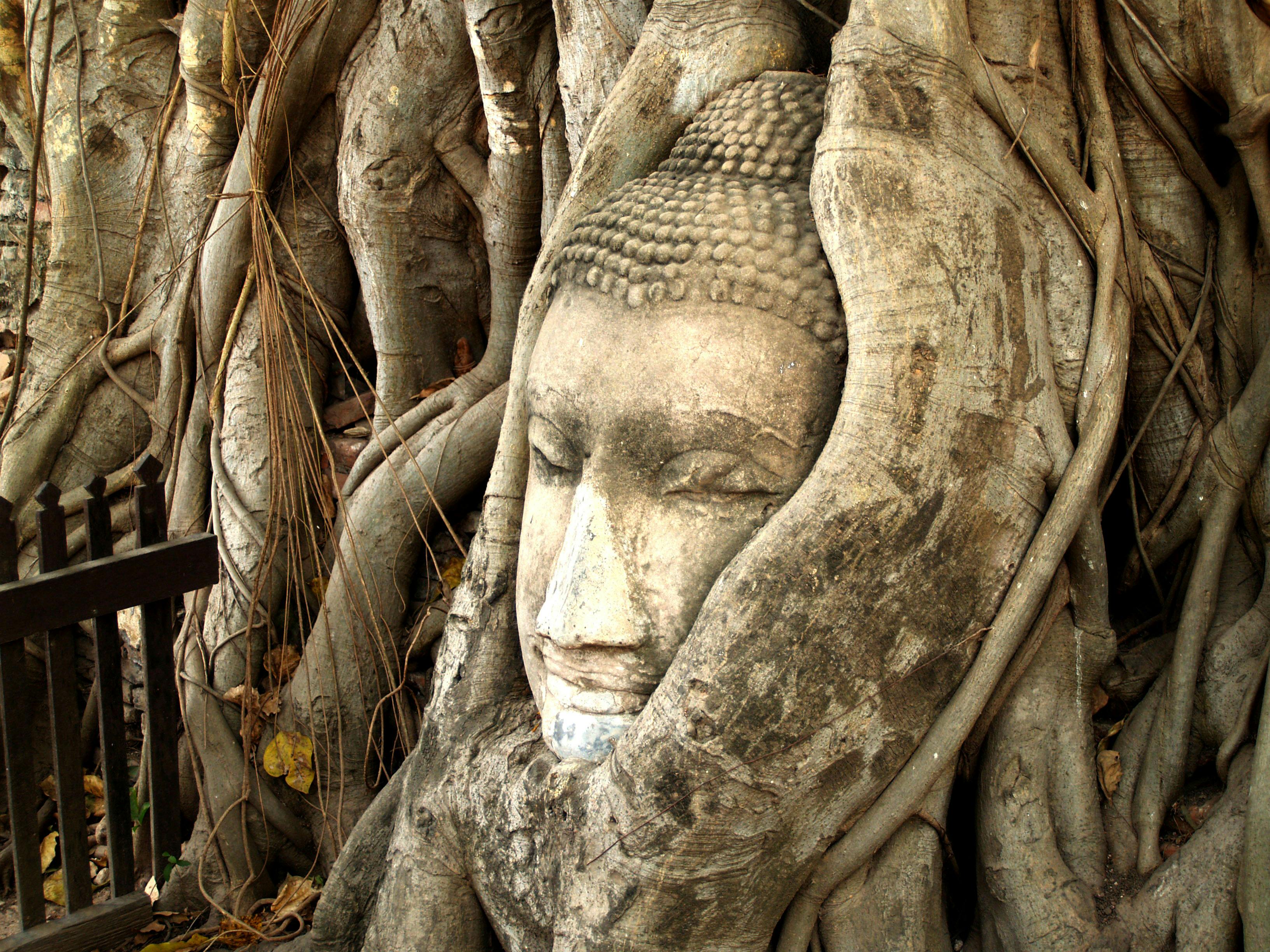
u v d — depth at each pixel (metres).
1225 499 2.39
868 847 2.10
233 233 4.03
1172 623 2.58
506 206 3.77
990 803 2.22
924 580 2.03
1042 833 2.19
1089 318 2.20
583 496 2.25
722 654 1.99
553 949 2.24
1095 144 2.30
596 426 2.23
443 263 4.06
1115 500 2.68
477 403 3.85
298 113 4.02
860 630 2.00
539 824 2.29
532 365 2.46
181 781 3.95
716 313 2.13
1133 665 2.51
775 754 2.00
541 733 2.52
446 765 2.65
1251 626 2.30
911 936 2.17
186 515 4.18
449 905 2.59
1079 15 2.29
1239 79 2.19
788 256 2.14
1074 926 2.12
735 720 1.98
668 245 2.19
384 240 3.93
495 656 2.77
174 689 3.56
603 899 2.11
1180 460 2.51
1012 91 2.17
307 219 4.19
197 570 3.29
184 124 4.36
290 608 3.95
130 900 3.25
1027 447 2.08
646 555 2.19
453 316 4.16
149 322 4.44
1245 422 2.37
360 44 3.97
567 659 2.28
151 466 3.23
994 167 2.14
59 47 4.36
